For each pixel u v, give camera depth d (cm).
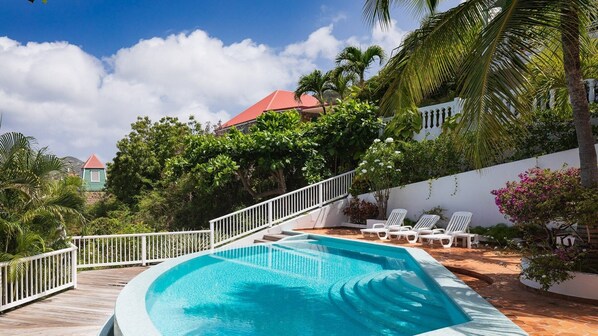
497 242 1184
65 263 899
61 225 937
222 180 1831
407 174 1574
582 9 609
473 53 660
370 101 2050
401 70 840
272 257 1177
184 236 1308
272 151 1869
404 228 1391
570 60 687
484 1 709
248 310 693
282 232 1557
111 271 1122
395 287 783
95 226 1669
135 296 657
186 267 1034
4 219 805
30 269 796
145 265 1212
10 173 862
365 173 1606
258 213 1525
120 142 2923
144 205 2380
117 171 2864
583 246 655
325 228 1648
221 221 1408
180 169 1958
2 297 737
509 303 612
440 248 1163
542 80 914
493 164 1336
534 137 1284
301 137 1903
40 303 788
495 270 862
